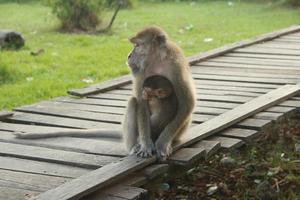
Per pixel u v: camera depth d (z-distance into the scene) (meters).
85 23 17.91
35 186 5.75
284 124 8.78
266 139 8.39
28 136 7.30
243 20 20.03
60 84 11.35
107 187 5.89
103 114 8.55
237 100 9.12
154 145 6.47
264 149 8.18
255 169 7.61
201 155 6.69
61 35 17.14
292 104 8.91
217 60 12.30
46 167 6.30
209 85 10.19
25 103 10.19
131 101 6.48
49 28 18.28
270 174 7.39
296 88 9.51
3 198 5.47
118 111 8.71
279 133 8.55
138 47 6.29
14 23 19.53
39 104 9.15
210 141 7.16
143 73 6.32
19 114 8.62
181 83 6.29
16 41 15.07
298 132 8.74
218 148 7.06
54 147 6.98
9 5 24.48
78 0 17.69
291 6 22.92
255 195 7.01
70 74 12.34
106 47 15.23
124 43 15.84
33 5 24.56
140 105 6.38
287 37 14.81
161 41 6.25
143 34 6.28
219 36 16.92
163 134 6.47
